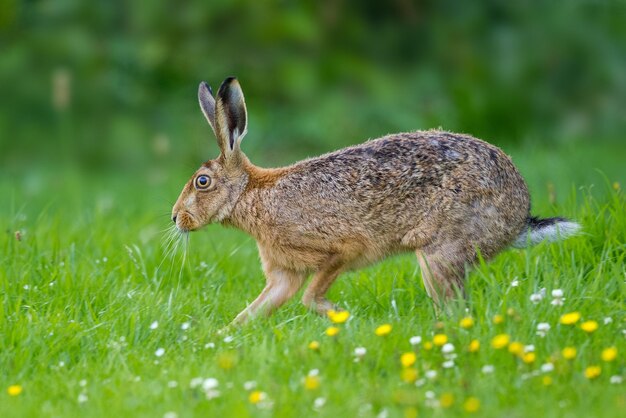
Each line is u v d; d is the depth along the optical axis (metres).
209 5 26.53
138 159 24.58
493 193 10.01
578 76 25.72
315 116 25.91
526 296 9.12
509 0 26.72
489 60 26.31
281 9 27.00
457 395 7.39
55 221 13.49
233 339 9.02
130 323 9.31
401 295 10.34
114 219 15.27
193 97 26.11
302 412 7.21
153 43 26.22
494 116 24.11
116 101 25.48
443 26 27.09
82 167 24.19
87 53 25.67
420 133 10.52
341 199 10.31
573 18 26.12
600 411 7.04
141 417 7.23
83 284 10.43
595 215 11.20
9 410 7.54
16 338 8.91
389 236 10.27
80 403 7.60
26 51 25.45
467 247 9.99
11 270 10.91
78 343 8.95
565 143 21.00
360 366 8.02
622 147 20.28
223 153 10.80
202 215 10.88
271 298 10.55
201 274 11.59
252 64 26.75
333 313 8.92
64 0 26.27
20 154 24.38
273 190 10.61
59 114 24.88
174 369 8.23
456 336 8.48
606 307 9.08
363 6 27.81
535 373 7.63
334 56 27.08
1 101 24.89
